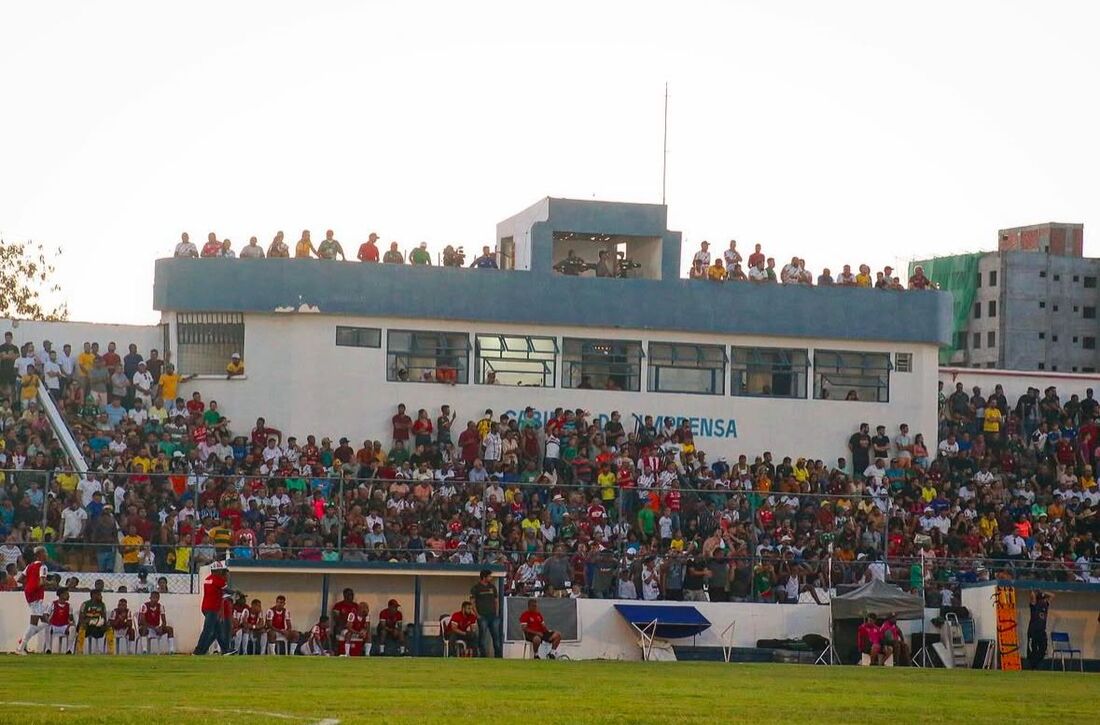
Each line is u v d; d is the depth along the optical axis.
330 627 46.56
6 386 57.28
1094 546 59.94
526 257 65.81
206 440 56.28
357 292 61.72
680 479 58.19
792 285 65.62
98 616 43.28
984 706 28.59
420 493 49.72
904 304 66.31
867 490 59.81
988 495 61.28
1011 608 49.47
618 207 65.00
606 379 63.97
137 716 22.42
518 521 49.81
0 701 24.69
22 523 45.88
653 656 48.12
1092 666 51.00
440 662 39.09
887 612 48.84
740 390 65.00
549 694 28.34
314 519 48.12
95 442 54.91
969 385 68.50
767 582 49.94
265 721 22.17
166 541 46.66
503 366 63.00
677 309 64.56
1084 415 67.06
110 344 58.72
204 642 42.38
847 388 65.88
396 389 61.78
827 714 25.84
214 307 61.50
